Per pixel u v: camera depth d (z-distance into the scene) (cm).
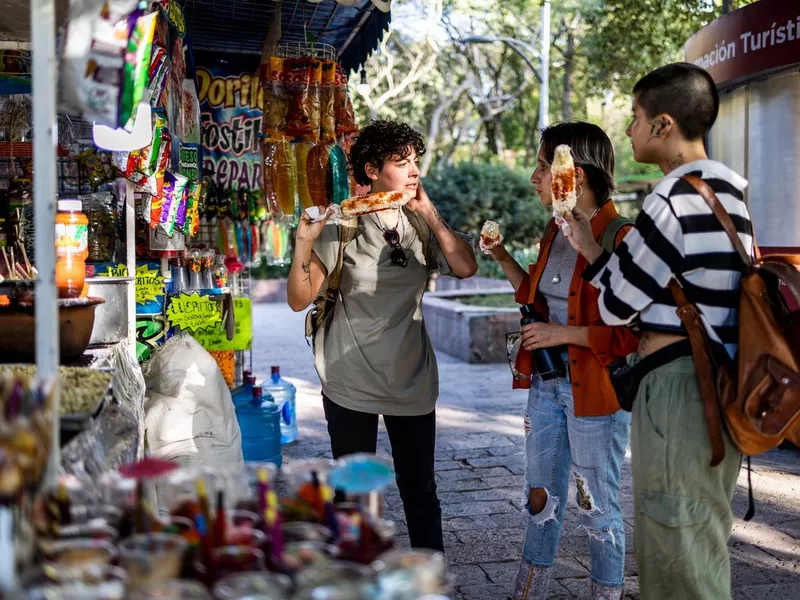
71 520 157
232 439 375
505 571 374
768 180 605
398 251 310
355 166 315
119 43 194
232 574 143
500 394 794
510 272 317
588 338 276
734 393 219
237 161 605
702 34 643
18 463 138
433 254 320
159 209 380
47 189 181
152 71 300
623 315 229
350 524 159
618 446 289
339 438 315
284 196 477
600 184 290
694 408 225
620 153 2614
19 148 342
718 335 224
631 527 429
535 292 302
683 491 228
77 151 415
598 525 292
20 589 126
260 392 503
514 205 1966
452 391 809
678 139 236
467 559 388
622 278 227
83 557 141
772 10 555
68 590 128
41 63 178
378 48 500
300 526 159
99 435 217
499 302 1222
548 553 310
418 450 318
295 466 176
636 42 1025
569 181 250
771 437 212
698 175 227
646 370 233
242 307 527
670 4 973
